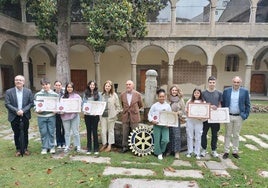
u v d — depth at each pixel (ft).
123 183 14.01
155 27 60.70
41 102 18.06
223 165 17.15
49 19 48.60
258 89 73.46
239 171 16.01
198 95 17.89
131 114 18.81
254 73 73.05
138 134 18.67
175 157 18.31
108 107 19.35
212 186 13.80
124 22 48.24
